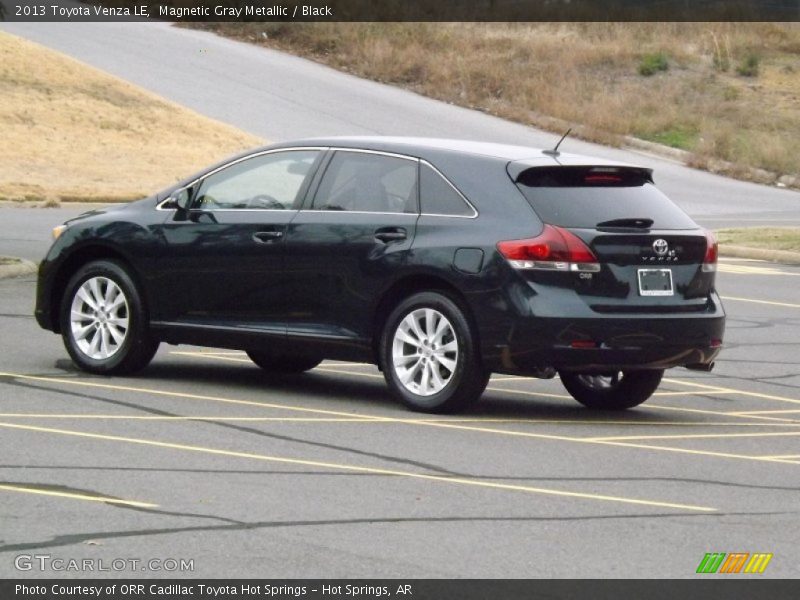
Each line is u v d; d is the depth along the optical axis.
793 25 72.06
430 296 14.62
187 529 9.90
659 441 13.90
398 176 15.14
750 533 10.39
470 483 11.63
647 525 10.50
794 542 10.18
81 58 59.09
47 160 46.84
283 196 15.67
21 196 39.78
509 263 14.18
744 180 56.47
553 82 64.19
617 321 14.21
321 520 10.27
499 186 14.58
